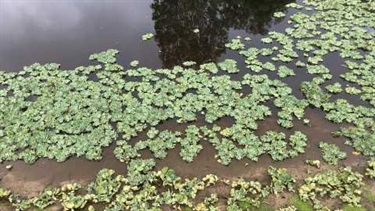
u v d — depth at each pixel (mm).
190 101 17156
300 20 23547
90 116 16391
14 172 14234
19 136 15469
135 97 17609
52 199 13172
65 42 22016
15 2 26375
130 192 13281
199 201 13039
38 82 18344
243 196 13070
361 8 24734
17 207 12930
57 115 16375
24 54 20875
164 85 18109
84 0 26594
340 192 13164
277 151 14820
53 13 25047
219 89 17844
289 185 13445
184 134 15727
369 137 15297
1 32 22906
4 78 18719
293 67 19609
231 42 21797
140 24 23953
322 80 18453
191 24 23969
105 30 23266
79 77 18641
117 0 26703
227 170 14195
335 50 20703
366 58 19891
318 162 14312
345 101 17125
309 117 16531
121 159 14641
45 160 14695
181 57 20719
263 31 22984
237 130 15711
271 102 17328
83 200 13055
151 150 14961
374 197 13000
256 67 19438
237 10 25422
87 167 14430
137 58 20547
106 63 19906
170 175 13828
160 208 12805
